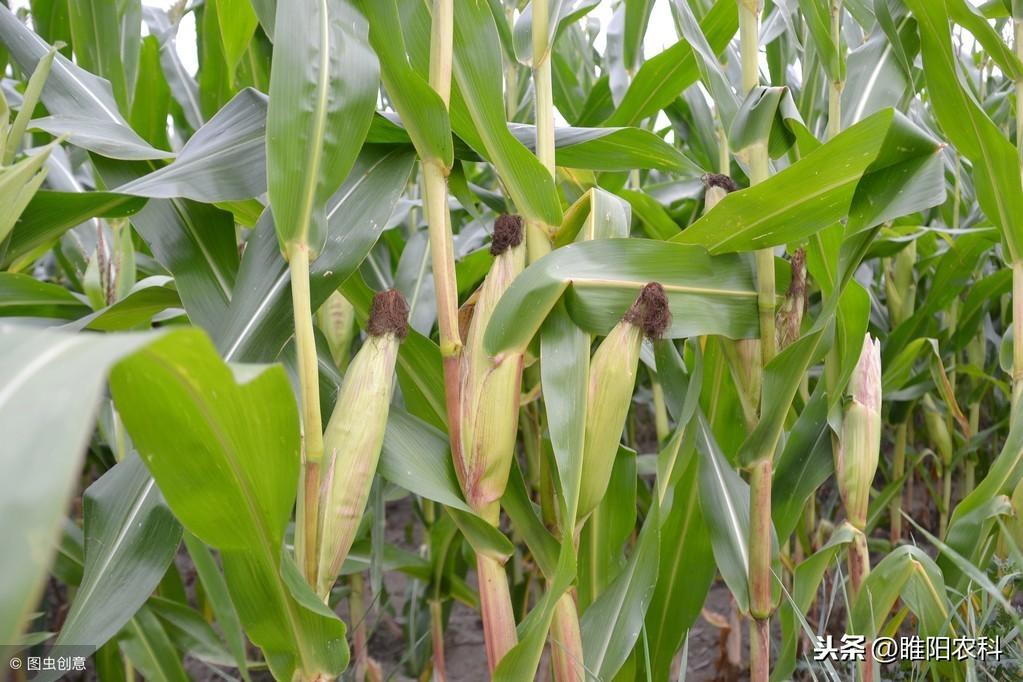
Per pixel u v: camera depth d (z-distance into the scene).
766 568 1.11
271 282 0.98
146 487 0.96
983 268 2.04
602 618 1.11
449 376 0.98
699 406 1.27
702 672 1.87
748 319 1.07
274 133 0.86
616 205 1.07
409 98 0.94
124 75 1.32
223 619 1.31
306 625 0.89
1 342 0.45
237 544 0.84
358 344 1.59
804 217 1.00
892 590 1.12
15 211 0.94
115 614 0.90
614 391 0.96
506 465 0.98
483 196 1.47
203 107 1.63
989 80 2.15
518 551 1.90
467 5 0.97
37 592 0.35
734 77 1.62
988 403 2.55
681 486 1.30
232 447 0.76
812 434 1.21
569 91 1.86
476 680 1.87
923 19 1.10
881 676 1.25
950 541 1.20
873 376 1.15
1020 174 1.13
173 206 1.06
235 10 1.23
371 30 0.93
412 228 1.88
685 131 1.76
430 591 1.65
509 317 0.96
